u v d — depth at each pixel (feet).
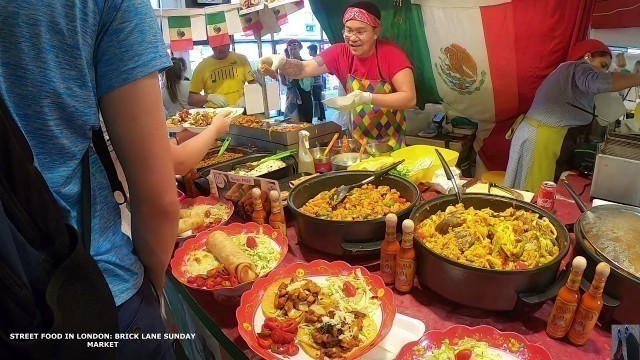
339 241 4.23
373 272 4.19
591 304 3.02
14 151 2.00
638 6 7.18
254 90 7.54
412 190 4.95
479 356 3.00
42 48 2.01
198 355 5.43
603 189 5.40
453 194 4.68
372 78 7.97
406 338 3.32
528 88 8.48
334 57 8.64
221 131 5.19
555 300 3.39
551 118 7.99
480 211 4.44
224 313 3.78
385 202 4.82
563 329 3.19
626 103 8.29
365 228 4.16
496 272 3.25
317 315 3.34
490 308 3.41
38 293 2.13
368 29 7.50
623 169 5.16
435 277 3.58
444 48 8.90
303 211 4.85
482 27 8.15
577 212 5.16
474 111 9.61
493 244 3.83
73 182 2.37
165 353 3.05
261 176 5.98
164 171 2.58
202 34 9.19
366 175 5.41
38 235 2.15
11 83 2.02
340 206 4.95
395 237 3.85
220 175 5.57
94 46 2.24
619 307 3.12
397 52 7.77
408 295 3.87
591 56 7.51
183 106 12.73
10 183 2.03
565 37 7.70
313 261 4.04
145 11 2.35
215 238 4.47
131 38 2.28
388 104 7.30
